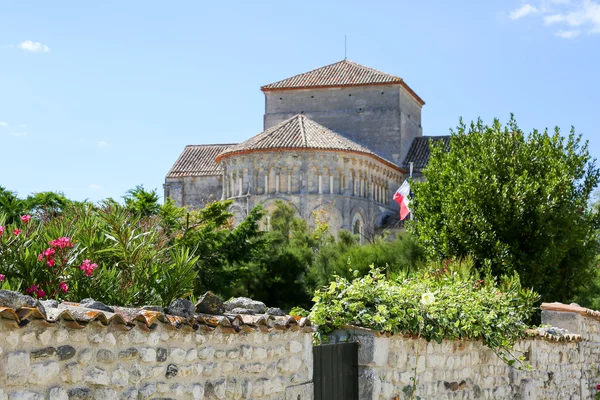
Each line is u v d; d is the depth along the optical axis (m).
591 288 50.28
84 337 8.83
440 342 16.45
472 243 35.88
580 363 26.12
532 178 37.00
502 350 19.75
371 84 107.62
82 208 17.06
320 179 91.38
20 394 8.05
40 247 13.85
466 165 38.62
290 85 109.88
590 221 38.97
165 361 9.98
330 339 14.85
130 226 15.63
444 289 18.86
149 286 14.63
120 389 9.30
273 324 11.94
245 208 91.81
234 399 11.19
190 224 47.31
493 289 22.34
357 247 58.47
